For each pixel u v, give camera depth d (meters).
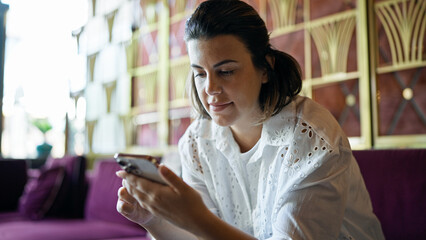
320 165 0.95
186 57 3.33
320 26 2.40
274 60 1.04
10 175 3.48
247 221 1.18
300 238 0.91
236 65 0.94
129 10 3.93
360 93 2.20
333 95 2.33
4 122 4.59
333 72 2.32
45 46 4.85
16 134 4.94
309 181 0.95
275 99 1.05
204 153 1.22
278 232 0.94
